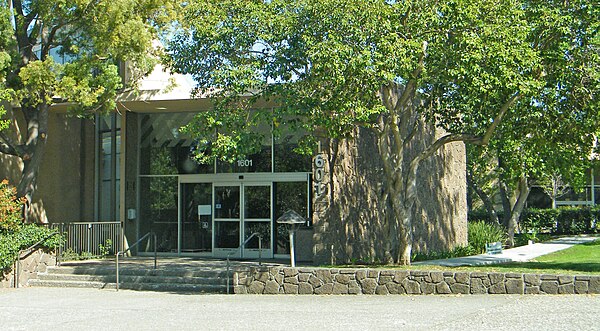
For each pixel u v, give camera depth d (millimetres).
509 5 14906
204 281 17016
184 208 23516
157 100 21234
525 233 36781
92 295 16281
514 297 13375
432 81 15555
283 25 15352
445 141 17172
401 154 17312
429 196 22969
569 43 15906
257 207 22438
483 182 33344
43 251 19188
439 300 13414
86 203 24969
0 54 17016
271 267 15680
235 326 11203
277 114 15305
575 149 17453
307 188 21766
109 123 24938
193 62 16609
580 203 44375
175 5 18891
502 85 14797
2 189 18656
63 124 24406
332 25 14914
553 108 16078
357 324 10992
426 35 15070
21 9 19453
